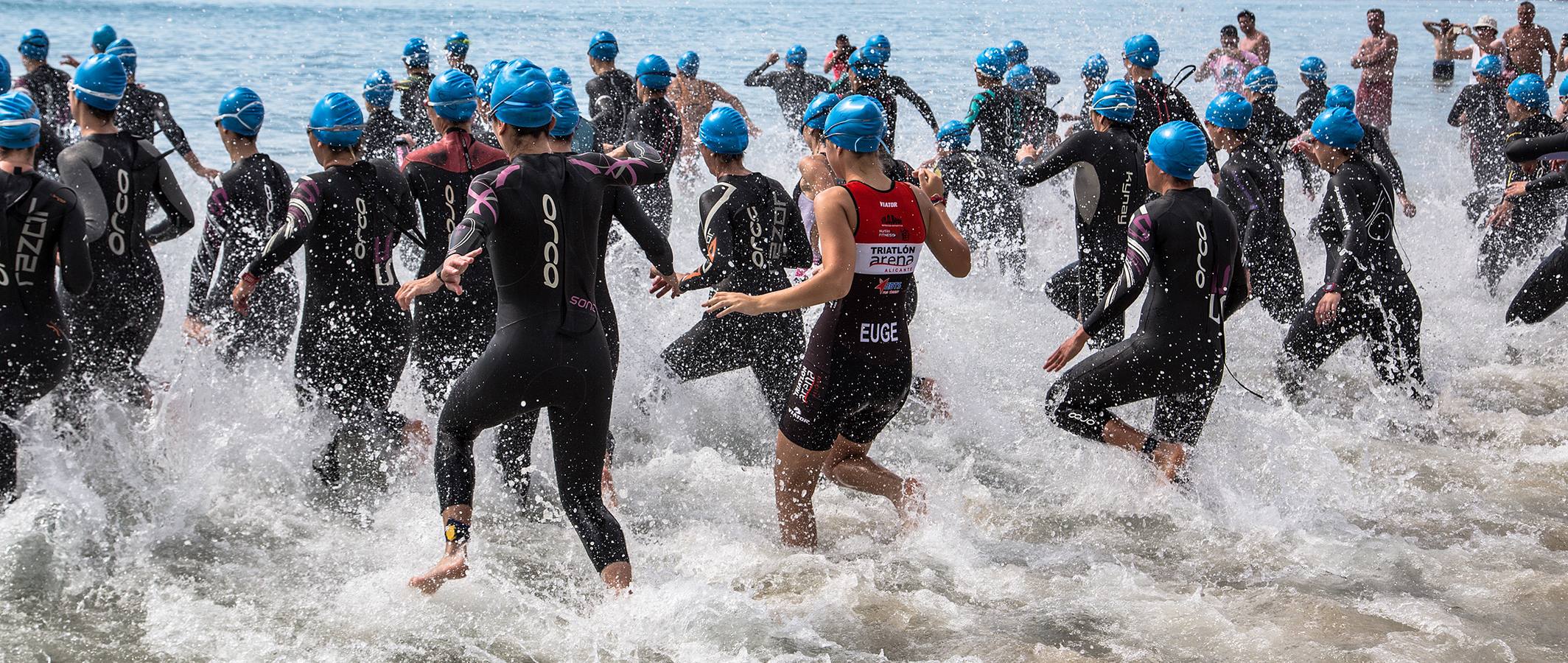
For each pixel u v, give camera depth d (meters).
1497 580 4.49
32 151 4.60
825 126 4.27
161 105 8.40
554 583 4.47
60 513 4.66
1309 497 5.35
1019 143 9.23
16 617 4.01
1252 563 4.73
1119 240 6.69
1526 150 7.62
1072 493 5.52
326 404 5.30
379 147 8.20
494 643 3.98
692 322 7.47
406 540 4.80
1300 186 11.65
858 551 4.80
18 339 4.46
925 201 4.42
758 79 12.89
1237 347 7.83
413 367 5.88
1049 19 38.16
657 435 6.09
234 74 19.70
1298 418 6.34
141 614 4.10
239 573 4.45
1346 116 6.32
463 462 4.17
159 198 5.59
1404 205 8.81
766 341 5.63
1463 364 7.54
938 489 5.48
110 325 5.30
